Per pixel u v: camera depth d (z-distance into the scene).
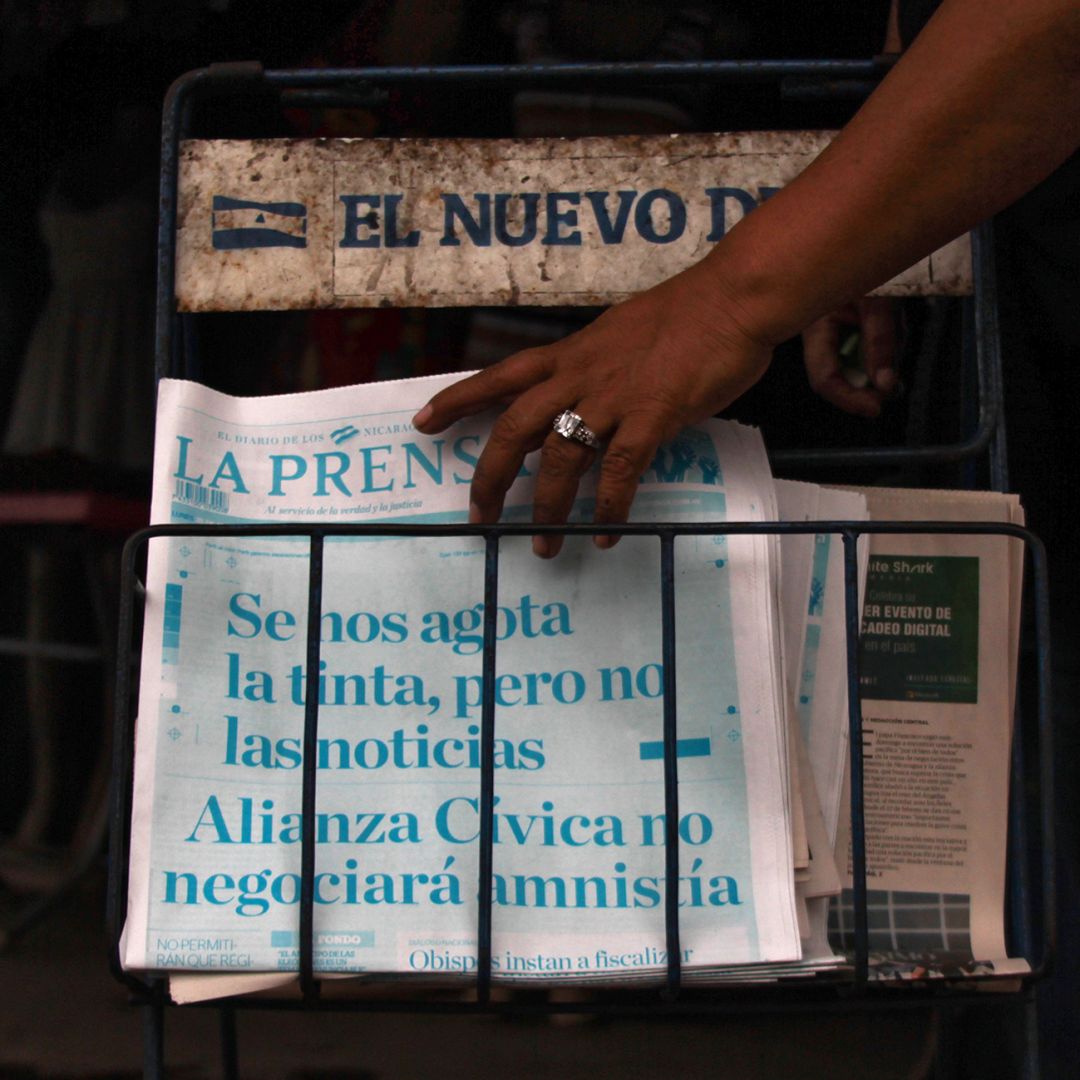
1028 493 0.86
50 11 1.17
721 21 1.04
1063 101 0.53
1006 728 0.65
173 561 0.60
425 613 0.62
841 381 0.92
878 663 0.65
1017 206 0.77
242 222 0.73
